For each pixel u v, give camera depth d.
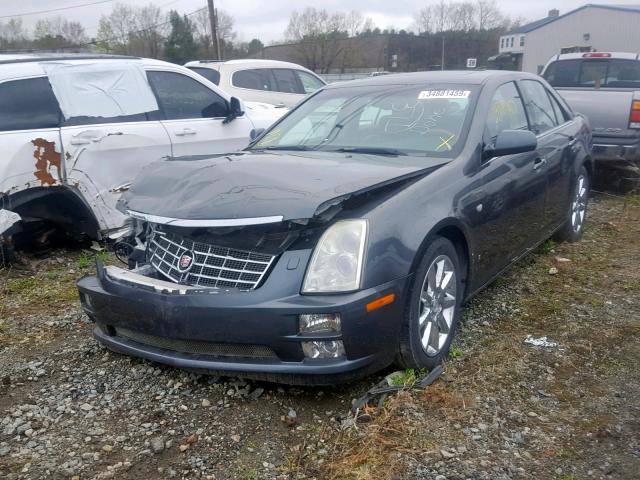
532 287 4.97
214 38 34.25
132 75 6.27
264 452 2.92
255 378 3.12
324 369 2.98
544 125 5.42
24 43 49.47
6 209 5.34
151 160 6.18
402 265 3.15
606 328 4.20
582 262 5.59
